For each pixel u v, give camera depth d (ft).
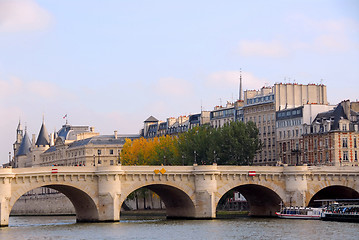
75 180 471.21
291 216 511.40
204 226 449.89
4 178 446.19
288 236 387.96
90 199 477.77
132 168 484.33
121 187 481.87
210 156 629.10
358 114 650.43
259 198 556.10
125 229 435.12
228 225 455.22
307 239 373.20
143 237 390.63
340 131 631.15
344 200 535.19
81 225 471.21
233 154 634.84
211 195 499.51
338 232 403.95
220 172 504.84
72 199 506.89
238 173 509.35
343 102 644.27
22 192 453.99
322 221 482.69
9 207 449.89
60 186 479.82
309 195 523.70
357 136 640.17
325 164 639.76
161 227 446.19
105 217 479.00
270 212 551.59
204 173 497.87
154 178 490.08
